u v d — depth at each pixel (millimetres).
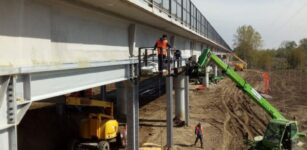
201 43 50062
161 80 64688
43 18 10070
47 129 27062
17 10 8820
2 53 8266
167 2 20500
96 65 13156
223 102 49875
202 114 40844
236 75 23031
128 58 17406
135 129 18438
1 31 8234
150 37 22250
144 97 52125
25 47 9180
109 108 25125
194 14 33688
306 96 57844
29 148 24641
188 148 26828
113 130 23953
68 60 11664
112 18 15320
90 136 23422
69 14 11680
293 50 143375
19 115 8547
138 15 16234
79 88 12203
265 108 23438
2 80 7910
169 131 26266
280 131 22578
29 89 8766
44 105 36969
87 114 23953
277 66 148125
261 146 23469
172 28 24672
